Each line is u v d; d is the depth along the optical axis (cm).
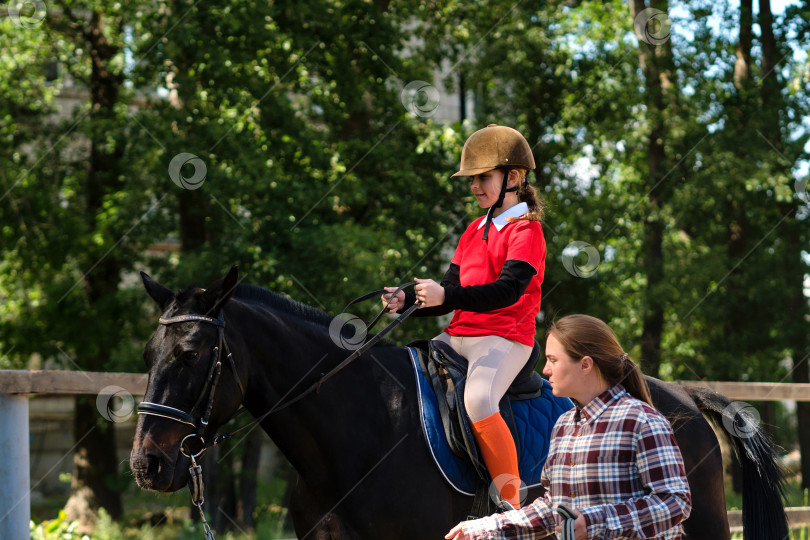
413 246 1162
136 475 294
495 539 254
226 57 1080
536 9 1314
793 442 1945
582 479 251
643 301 1348
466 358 359
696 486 391
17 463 412
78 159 1398
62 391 428
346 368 347
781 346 1482
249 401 340
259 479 1694
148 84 1137
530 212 362
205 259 1076
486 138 368
